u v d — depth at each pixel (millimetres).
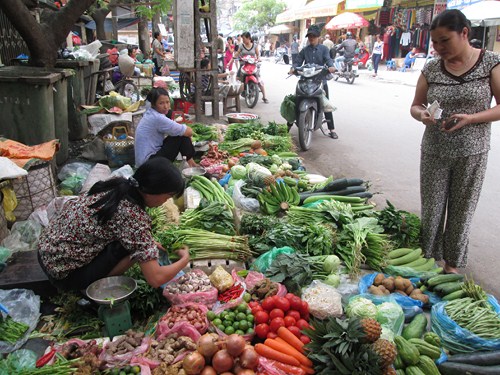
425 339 2832
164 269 2812
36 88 5148
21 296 3029
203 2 10656
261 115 10891
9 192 3969
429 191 3764
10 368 2533
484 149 3475
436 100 3414
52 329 3002
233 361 2488
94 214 2766
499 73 3219
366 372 2363
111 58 12883
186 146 5617
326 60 7820
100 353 2645
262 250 3855
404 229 4133
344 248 3863
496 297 3646
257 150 6637
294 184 5297
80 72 7625
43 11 8820
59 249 2838
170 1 16578
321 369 2543
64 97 6230
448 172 3646
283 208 4672
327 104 7730
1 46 8359
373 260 3797
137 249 2738
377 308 3059
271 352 2621
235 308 3008
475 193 3604
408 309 3184
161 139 5465
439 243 4004
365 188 5133
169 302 3229
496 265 4141
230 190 5133
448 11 3129
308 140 7836
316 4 34562
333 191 4992
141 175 2666
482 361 2660
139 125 5434
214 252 3689
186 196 4863
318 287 3234
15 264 3338
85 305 3064
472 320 2932
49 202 4496
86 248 2846
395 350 2510
